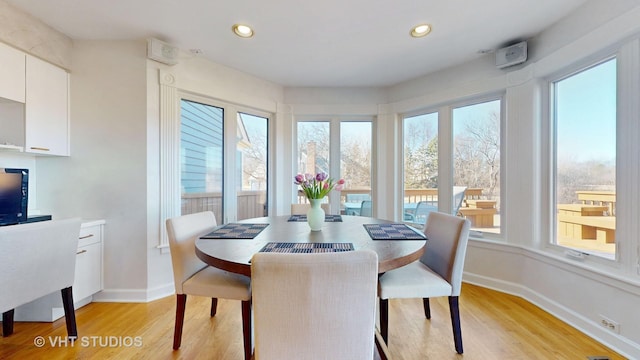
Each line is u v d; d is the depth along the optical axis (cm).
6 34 194
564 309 207
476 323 204
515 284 256
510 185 258
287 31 230
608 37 175
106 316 215
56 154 230
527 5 197
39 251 161
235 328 198
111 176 242
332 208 365
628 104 169
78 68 242
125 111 243
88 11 202
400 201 358
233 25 221
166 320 210
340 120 370
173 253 172
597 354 167
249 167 338
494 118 279
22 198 206
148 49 238
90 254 229
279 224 211
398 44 252
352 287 95
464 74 290
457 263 168
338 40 245
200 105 291
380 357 162
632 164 167
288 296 94
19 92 203
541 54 233
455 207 308
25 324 201
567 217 220
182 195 276
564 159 223
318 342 98
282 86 360
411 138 350
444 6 197
